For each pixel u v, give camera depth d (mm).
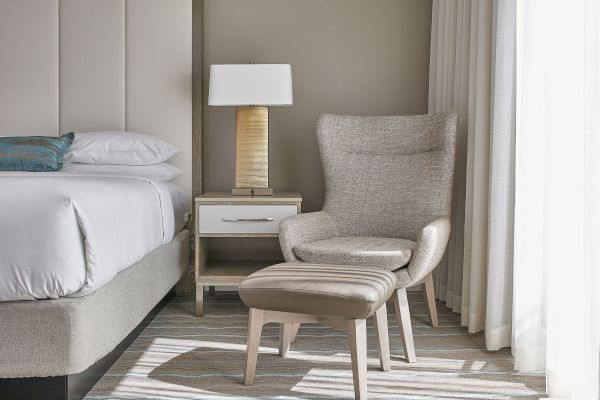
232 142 4152
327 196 3473
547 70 2475
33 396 1997
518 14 2670
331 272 2371
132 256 2502
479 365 2648
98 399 2205
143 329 3186
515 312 2594
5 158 3449
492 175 2822
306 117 4148
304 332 3164
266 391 2312
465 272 3252
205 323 3344
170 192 3518
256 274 2355
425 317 3508
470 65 3270
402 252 2711
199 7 3984
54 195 1992
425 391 2328
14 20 3955
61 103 3984
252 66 3598
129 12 3961
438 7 3889
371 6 4121
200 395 2264
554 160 2324
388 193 3352
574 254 2195
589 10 2016
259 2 4109
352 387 2363
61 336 1940
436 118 3326
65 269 1949
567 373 2225
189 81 3986
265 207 3555
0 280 1926
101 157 3633
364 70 4137
